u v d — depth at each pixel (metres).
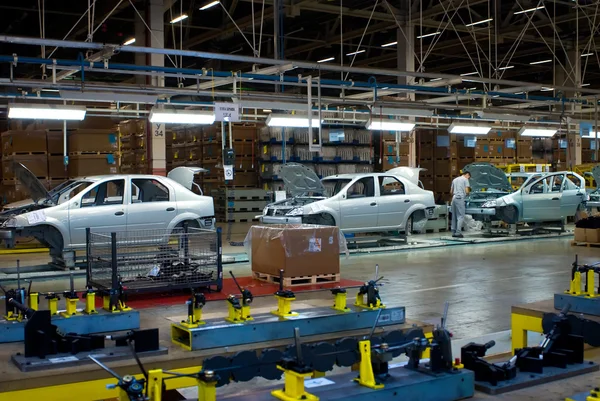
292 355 4.67
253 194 23.77
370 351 4.29
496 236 19.08
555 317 5.28
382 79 34.56
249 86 28.06
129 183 13.07
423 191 16.69
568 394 4.42
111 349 5.74
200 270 9.40
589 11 23.67
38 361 5.35
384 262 14.02
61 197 13.58
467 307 9.15
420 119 25.17
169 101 17.31
